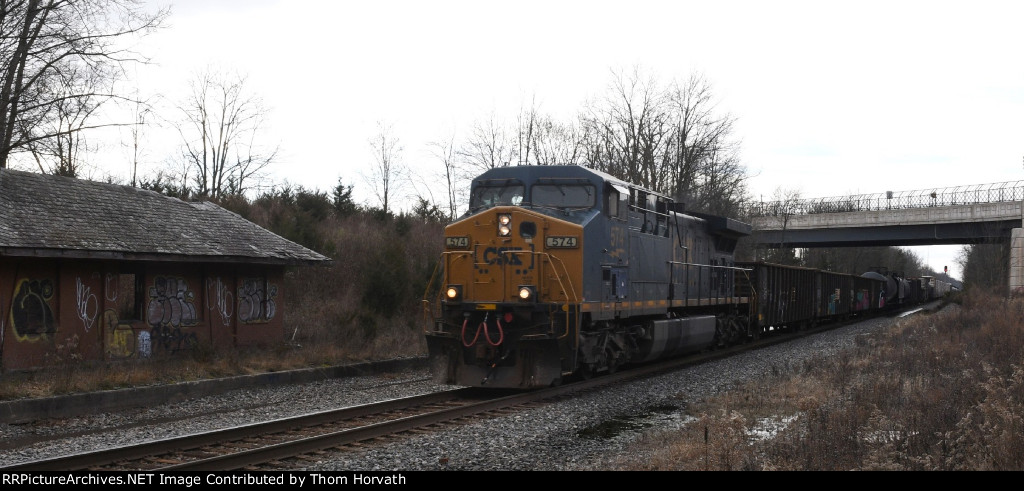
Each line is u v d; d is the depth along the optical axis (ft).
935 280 291.17
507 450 32.50
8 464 30.27
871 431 32.07
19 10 68.49
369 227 114.83
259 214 104.32
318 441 31.71
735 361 68.49
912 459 27.58
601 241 50.83
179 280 59.88
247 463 28.66
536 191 52.24
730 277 81.92
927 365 54.13
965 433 29.17
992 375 43.80
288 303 82.84
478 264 49.57
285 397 49.73
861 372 54.29
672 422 39.78
